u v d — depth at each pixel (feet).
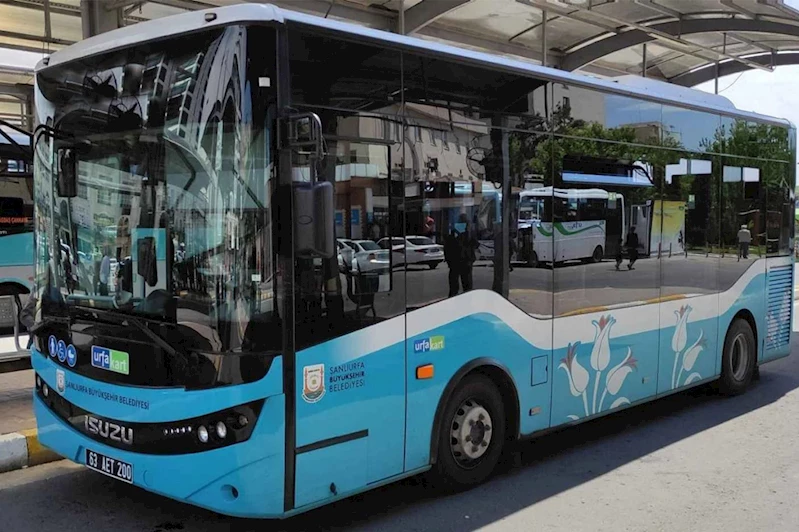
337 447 14.33
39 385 16.92
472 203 17.26
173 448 13.56
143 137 14.33
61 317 15.96
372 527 15.71
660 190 23.82
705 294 26.30
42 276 16.85
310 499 13.91
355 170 14.62
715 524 16.15
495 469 19.70
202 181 13.43
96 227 15.23
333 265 14.16
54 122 16.39
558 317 19.80
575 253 20.36
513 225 18.38
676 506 17.19
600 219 21.31
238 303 13.05
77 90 15.71
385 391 15.24
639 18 40.63
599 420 25.27
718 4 38.09
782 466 20.20
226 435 13.00
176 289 13.64
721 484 18.74
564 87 20.11
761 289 29.73
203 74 13.43
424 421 16.19
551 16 39.40
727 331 27.78
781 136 30.83
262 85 13.11
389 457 15.43
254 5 13.26
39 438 16.89
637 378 23.00
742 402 27.89
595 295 21.13
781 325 31.50
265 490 13.24
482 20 40.04
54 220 16.44
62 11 36.32
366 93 14.87
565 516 16.49
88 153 15.43
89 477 18.79
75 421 15.57
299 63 13.62
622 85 22.33
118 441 14.47
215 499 13.24
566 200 20.11
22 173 43.80
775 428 24.18
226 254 13.12
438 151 16.44
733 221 27.81
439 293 16.39
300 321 13.60
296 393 13.55
